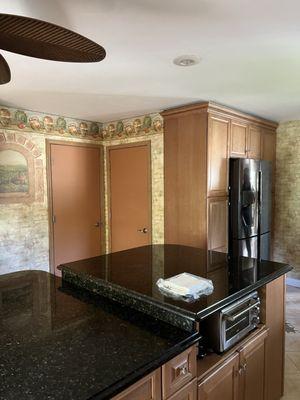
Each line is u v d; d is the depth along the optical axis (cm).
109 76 254
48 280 197
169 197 383
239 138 389
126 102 340
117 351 112
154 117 404
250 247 391
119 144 448
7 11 157
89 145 450
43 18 164
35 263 391
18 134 370
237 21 169
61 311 148
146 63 226
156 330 129
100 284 170
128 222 446
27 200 380
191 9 157
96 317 141
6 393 90
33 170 385
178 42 194
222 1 150
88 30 177
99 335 124
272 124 447
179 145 369
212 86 284
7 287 183
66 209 423
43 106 357
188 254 235
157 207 410
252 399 180
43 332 127
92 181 455
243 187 376
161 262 211
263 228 412
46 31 117
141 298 148
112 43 194
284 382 236
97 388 92
